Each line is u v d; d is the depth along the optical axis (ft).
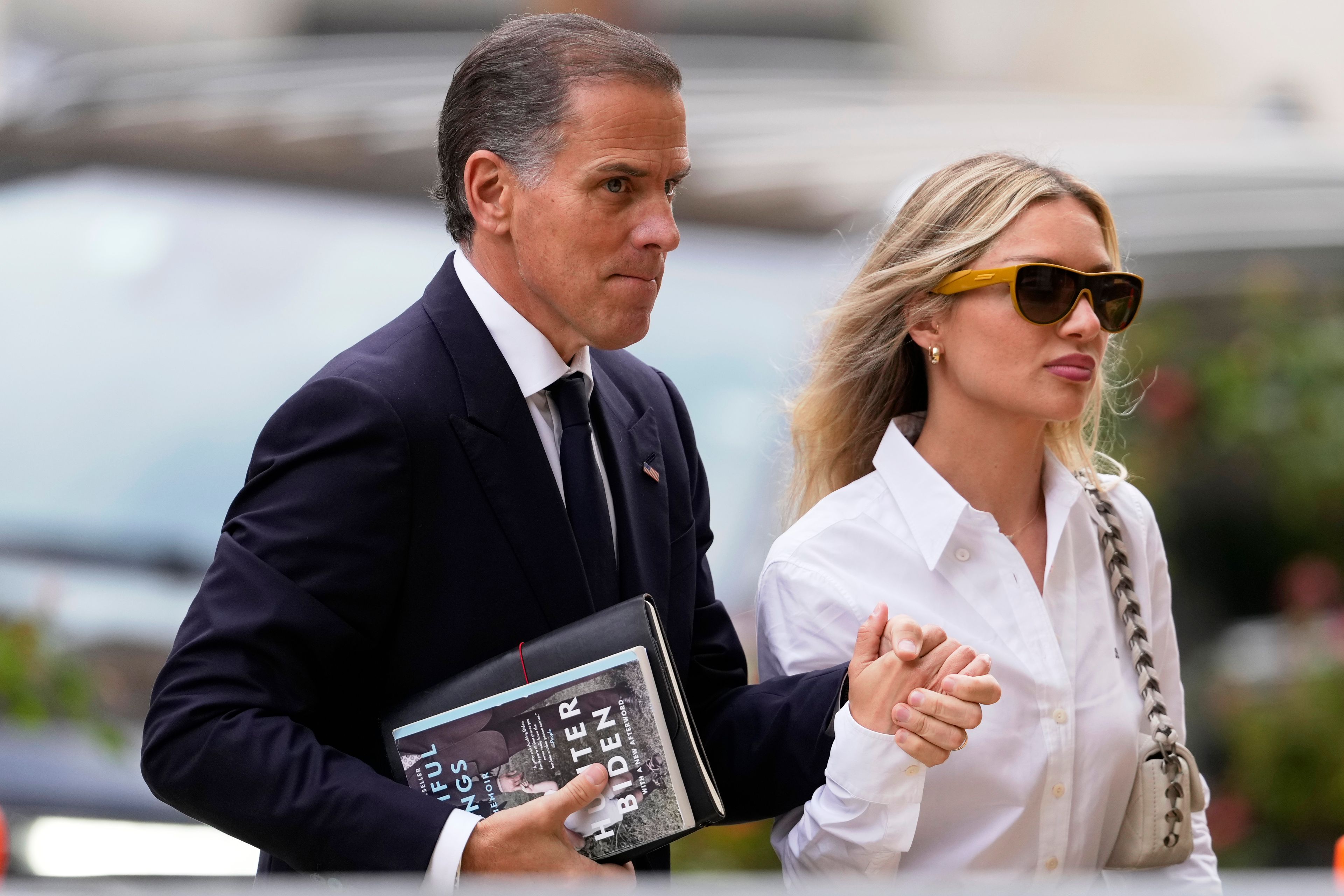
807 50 115.96
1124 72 142.00
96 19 128.98
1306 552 71.87
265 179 71.87
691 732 25.50
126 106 77.56
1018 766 28.48
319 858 24.76
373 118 75.66
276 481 26.30
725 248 66.64
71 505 59.72
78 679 53.11
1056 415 28.73
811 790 28.43
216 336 65.67
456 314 27.91
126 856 47.88
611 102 26.30
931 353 30.27
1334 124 102.78
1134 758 29.50
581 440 28.30
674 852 50.42
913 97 94.89
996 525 29.76
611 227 26.50
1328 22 142.72
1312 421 70.64
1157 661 31.81
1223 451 70.79
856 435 32.09
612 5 112.88
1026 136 80.74
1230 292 72.02
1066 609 29.99
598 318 26.89
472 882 24.29
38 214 71.20
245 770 24.64
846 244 45.70
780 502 33.96
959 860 28.43
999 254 28.94
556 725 25.52
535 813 24.56
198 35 131.23
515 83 26.89
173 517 59.62
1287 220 75.05
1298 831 67.05
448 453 26.84
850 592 29.84
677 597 29.76
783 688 29.14
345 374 26.71
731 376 60.95
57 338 65.62
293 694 25.49
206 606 25.76
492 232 27.53
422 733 25.75
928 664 27.12
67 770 50.47
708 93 91.91
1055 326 28.48
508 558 27.14
